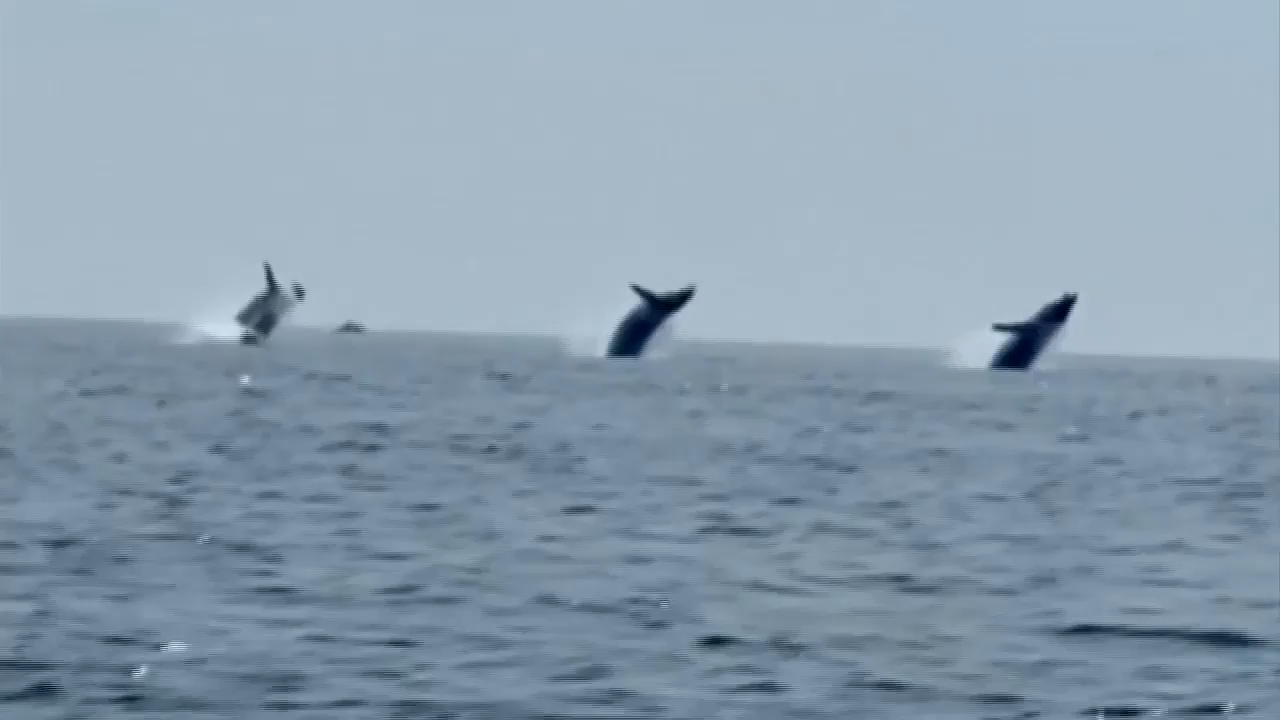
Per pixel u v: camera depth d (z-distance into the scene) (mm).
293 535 174500
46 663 113625
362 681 110688
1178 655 124188
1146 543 185500
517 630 128000
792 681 113812
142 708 103125
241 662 115188
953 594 148875
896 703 108500
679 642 125125
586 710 104750
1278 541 188250
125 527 177375
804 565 163625
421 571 153750
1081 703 109250
